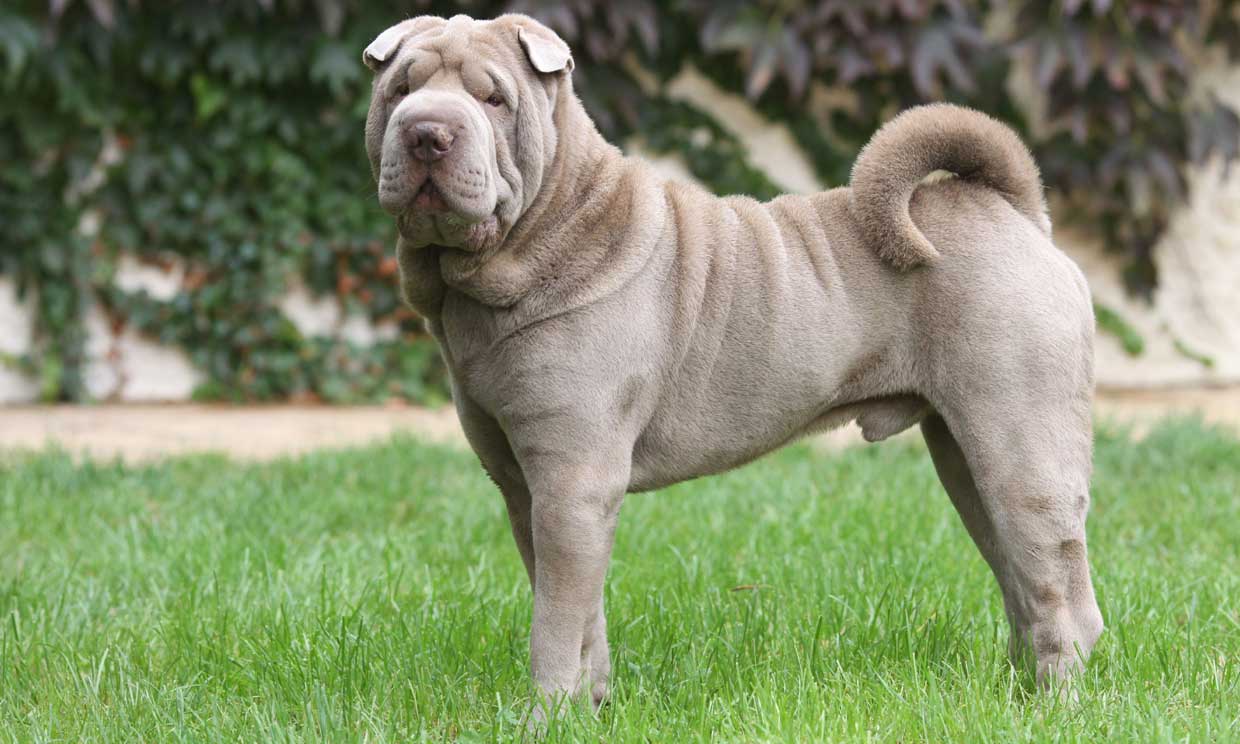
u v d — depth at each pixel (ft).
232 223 36.50
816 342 13.58
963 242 13.67
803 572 18.20
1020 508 13.37
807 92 38.75
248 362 37.22
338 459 27.32
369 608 16.84
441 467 27.02
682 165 38.34
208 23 34.76
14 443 30.50
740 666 14.79
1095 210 38.81
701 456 13.85
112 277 36.14
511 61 12.56
